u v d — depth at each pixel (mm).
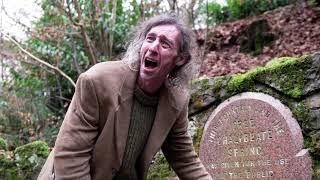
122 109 1809
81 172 1745
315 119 3568
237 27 8430
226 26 8688
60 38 6531
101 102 1772
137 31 1930
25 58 6941
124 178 1929
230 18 9289
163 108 1897
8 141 6449
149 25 1872
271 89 3852
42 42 6637
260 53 7477
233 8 9297
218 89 4207
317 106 3580
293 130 3605
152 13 6121
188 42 1877
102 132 1792
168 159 2146
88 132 1773
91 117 1771
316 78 3633
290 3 8914
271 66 3881
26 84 7109
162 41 1808
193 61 1935
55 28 6422
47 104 7148
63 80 7102
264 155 3736
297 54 7020
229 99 4070
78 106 1776
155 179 4355
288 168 3584
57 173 1726
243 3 9188
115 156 1822
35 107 7043
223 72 7145
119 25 6621
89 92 1758
